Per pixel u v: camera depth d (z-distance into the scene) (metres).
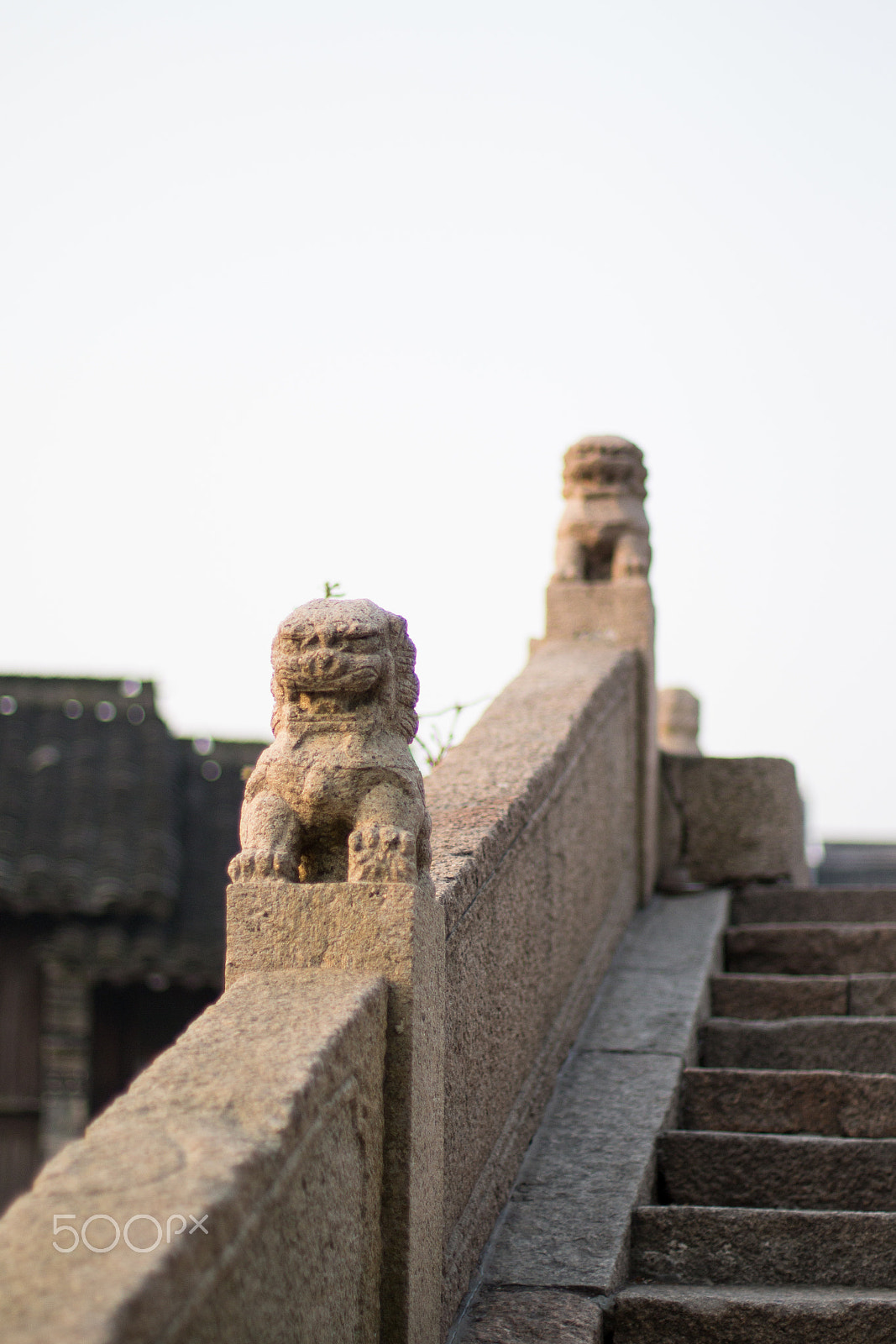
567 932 5.16
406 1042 3.02
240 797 12.48
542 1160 4.23
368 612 3.38
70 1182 2.13
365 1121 2.88
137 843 11.16
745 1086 4.78
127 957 10.32
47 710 12.81
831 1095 4.69
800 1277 3.84
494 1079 4.00
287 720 3.36
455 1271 3.43
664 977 5.79
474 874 3.81
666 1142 4.39
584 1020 5.27
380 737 3.35
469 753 5.04
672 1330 3.50
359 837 3.12
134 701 13.02
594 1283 3.57
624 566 7.21
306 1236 2.50
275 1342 2.33
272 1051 2.62
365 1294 2.86
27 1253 1.92
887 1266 3.82
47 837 10.93
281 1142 2.34
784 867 7.63
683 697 11.27
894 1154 4.26
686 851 7.65
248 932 3.12
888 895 7.14
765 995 5.80
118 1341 1.75
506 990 4.20
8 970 10.45
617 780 6.45
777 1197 4.28
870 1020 5.29
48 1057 10.32
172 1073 2.55
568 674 6.27
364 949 3.06
